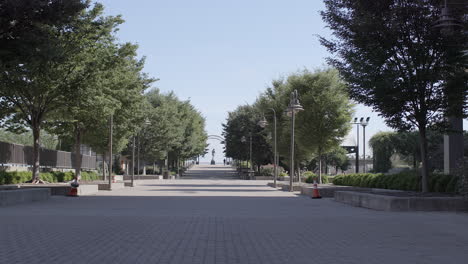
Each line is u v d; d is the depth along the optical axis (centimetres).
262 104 6381
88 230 1223
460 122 2875
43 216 1584
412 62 2120
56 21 2480
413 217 1642
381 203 1977
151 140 7156
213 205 2247
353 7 2167
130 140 7031
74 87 3238
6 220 1448
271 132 6231
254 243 1023
